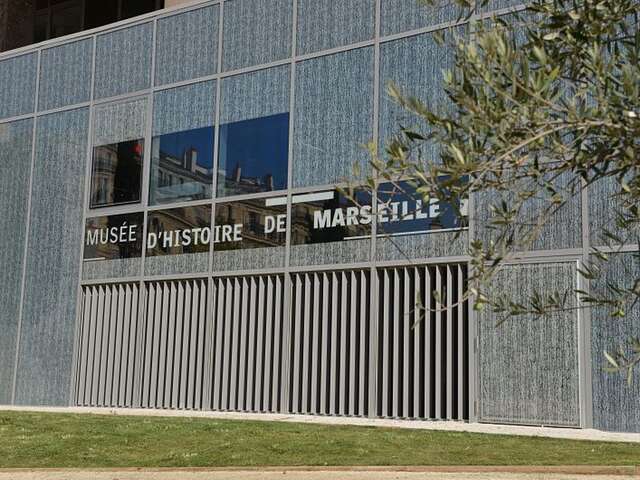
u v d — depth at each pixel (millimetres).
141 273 19453
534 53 3551
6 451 12250
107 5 23359
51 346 20578
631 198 4207
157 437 13062
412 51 16531
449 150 3633
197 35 19688
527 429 13742
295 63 18078
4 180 22203
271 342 17547
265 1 18781
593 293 13797
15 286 21438
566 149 3627
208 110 19188
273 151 18047
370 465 10531
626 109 3338
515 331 14602
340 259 16688
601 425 13672
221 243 18406
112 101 20719
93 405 19734
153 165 19766
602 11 3697
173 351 18891
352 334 16406
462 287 15141
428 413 15312
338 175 17031
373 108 16828
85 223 20594
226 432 13234
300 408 16984
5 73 22797
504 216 4082
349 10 17516
